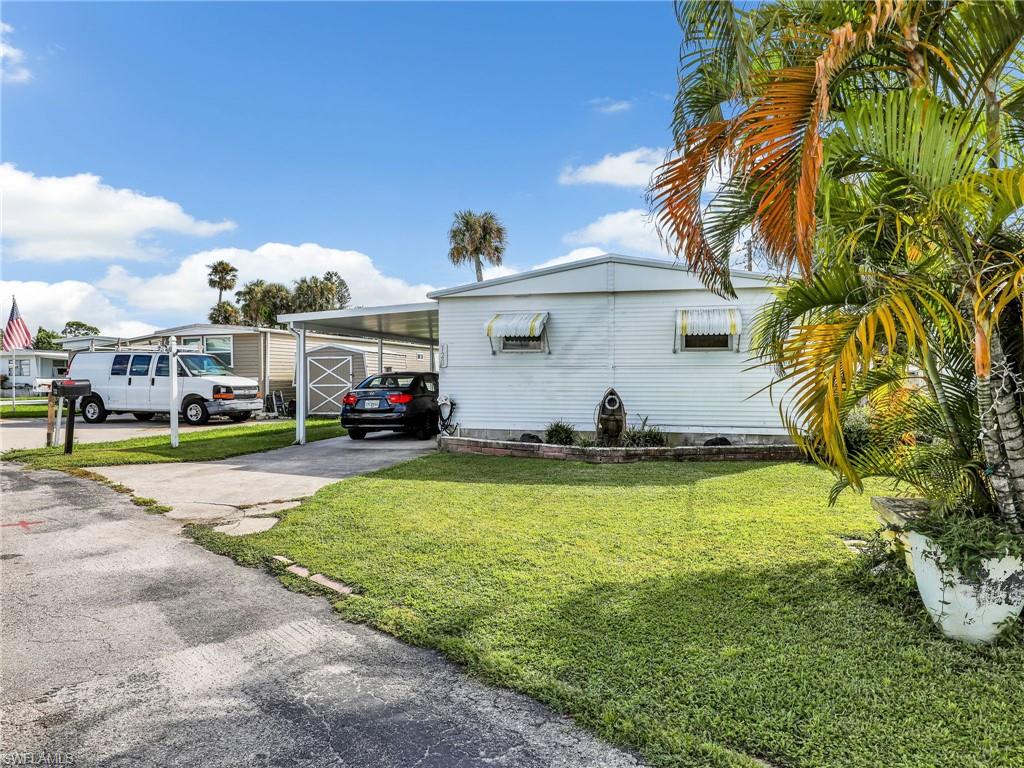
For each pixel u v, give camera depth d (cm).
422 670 269
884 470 325
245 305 4100
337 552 435
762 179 262
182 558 436
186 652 290
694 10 305
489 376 1059
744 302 952
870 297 288
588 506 567
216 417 1736
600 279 1004
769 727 213
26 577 397
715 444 944
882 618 304
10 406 2367
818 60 232
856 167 267
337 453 1004
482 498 610
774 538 448
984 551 264
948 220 259
